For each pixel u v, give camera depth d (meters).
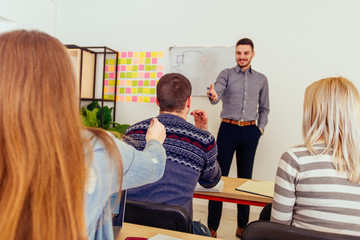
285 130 3.28
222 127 2.91
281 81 3.28
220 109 3.48
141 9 3.75
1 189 0.39
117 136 0.68
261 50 3.32
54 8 4.01
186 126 1.26
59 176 0.42
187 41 3.58
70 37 4.02
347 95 1.03
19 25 3.42
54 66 0.45
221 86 2.90
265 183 1.73
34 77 0.43
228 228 2.97
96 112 3.48
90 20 3.94
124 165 0.57
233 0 3.41
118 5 3.83
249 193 1.51
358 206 0.96
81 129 0.48
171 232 0.92
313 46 3.19
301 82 3.23
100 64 3.93
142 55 3.75
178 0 3.60
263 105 2.96
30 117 0.41
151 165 0.64
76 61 3.80
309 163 1.02
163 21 3.67
